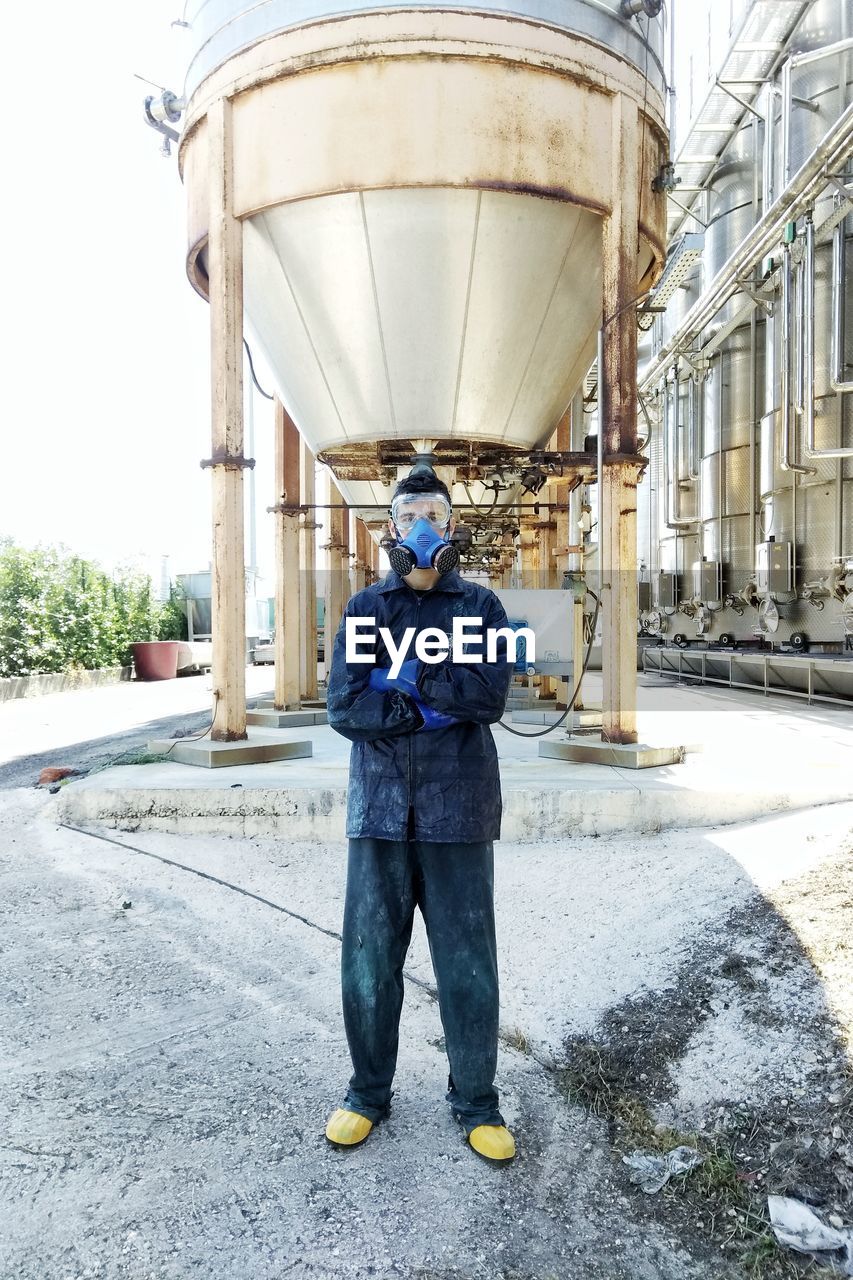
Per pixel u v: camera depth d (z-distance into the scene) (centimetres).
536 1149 220
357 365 584
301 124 536
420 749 214
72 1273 174
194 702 1397
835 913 285
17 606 1622
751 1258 183
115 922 373
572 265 579
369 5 514
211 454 601
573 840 459
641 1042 254
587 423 1161
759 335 1452
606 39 553
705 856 386
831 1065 221
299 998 306
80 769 672
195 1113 232
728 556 1502
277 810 490
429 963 333
